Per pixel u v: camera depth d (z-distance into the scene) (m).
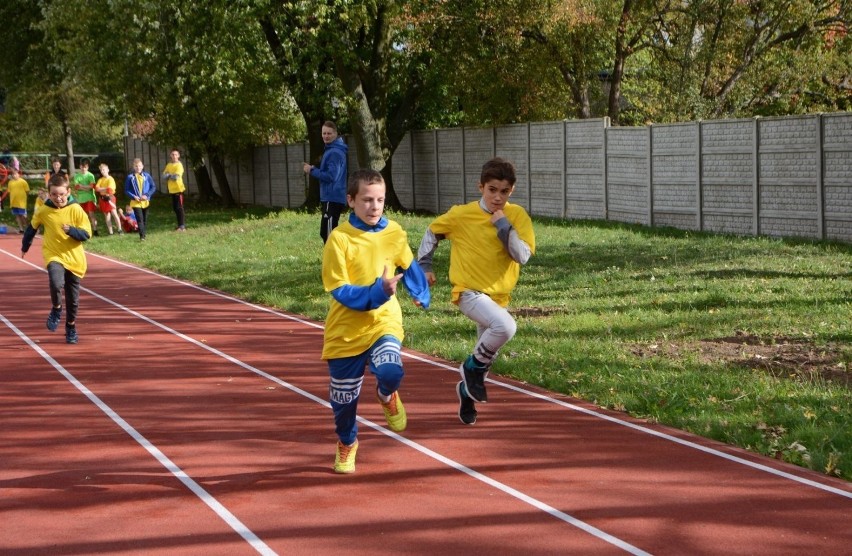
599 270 16.69
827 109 35.75
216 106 36.25
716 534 5.50
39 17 43.72
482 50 30.06
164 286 17.86
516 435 7.66
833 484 6.36
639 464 6.86
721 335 11.16
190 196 48.25
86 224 12.20
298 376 10.01
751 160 21.69
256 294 15.84
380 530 5.63
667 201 24.09
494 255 7.77
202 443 7.58
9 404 9.05
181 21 29.17
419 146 33.06
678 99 30.08
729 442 7.38
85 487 6.54
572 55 31.95
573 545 5.36
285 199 39.44
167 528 5.73
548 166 28.12
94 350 11.76
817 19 30.64
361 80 31.27
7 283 18.75
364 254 6.68
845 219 19.69
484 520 5.77
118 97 37.44
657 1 30.77
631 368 9.62
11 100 50.41
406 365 10.36
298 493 6.33
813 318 11.77
